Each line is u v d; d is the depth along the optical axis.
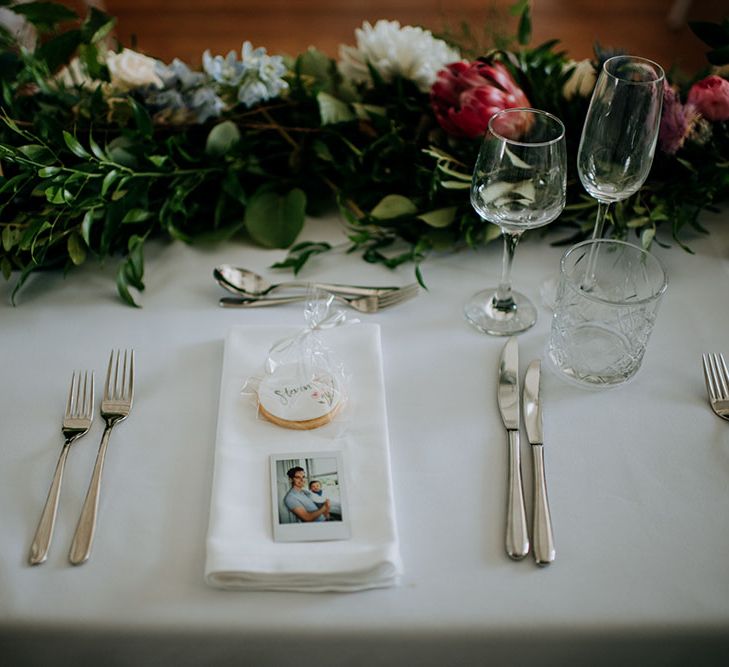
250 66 1.20
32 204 1.13
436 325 1.06
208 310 1.08
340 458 0.84
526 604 0.75
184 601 0.74
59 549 0.78
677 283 1.13
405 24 2.99
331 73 1.32
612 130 0.95
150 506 0.83
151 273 1.15
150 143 1.16
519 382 0.98
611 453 0.89
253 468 0.83
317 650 0.74
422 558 0.78
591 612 0.74
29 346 1.02
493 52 1.25
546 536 0.79
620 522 0.82
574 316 0.95
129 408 0.93
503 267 1.04
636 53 2.89
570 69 1.25
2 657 0.75
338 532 0.77
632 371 0.97
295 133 1.30
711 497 0.85
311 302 0.92
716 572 0.78
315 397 0.88
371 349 0.96
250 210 1.22
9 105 1.19
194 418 0.93
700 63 2.84
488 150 0.91
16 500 0.83
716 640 0.74
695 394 0.97
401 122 1.26
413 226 1.20
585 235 1.20
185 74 1.19
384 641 0.73
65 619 0.73
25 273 1.06
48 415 0.93
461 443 0.90
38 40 1.34
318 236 1.23
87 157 1.06
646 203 1.20
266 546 0.76
